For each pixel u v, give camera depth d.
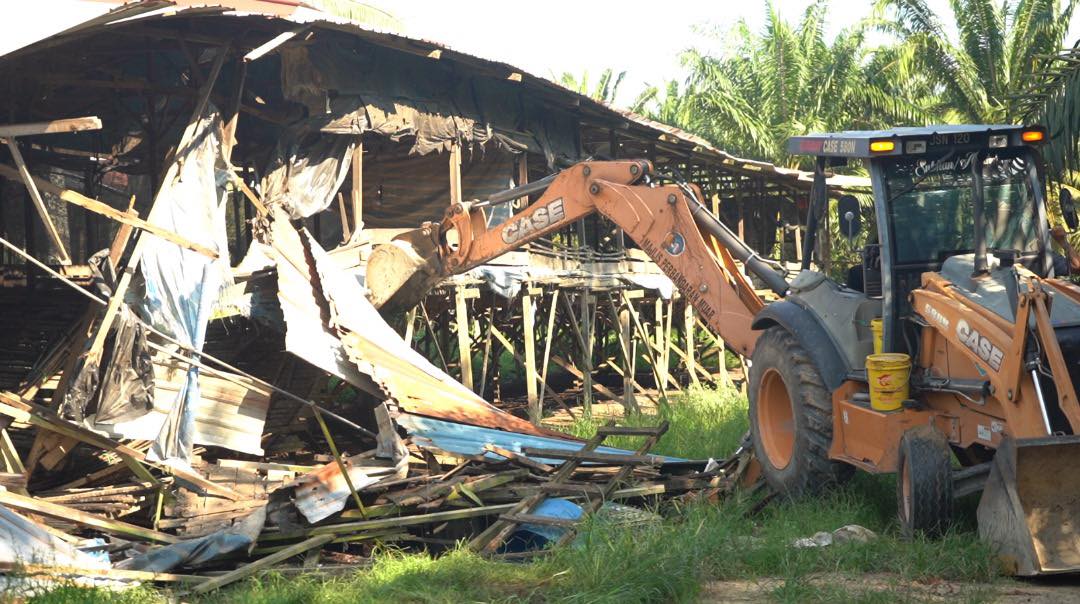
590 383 18.23
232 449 10.44
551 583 6.72
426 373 11.65
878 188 8.35
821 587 6.46
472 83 17.02
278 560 7.84
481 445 10.07
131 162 18.09
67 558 7.11
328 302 11.42
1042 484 6.53
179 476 9.46
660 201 10.40
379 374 10.75
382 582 6.88
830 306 8.78
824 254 9.41
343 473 8.68
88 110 16.73
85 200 9.95
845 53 34.06
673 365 25.70
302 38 13.96
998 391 6.98
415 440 9.78
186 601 6.99
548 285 17.83
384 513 8.67
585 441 11.44
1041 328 6.69
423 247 12.34
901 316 8.22
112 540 8.28
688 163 23.67
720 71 36.38
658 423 15.25
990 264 7.80
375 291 12.46
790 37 34.91
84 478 9.94
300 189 14.77
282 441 12.62
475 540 8.11
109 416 9.77
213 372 9.95
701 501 9.12
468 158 17.58
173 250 11.14
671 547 6.96
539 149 18.33
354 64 15.13
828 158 9.29
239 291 11.94
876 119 34.53
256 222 12.77
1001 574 6.57
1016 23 31.66
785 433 9.33
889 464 7.70
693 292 10.24
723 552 7.20
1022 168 8.37
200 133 12.45
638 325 20.20
